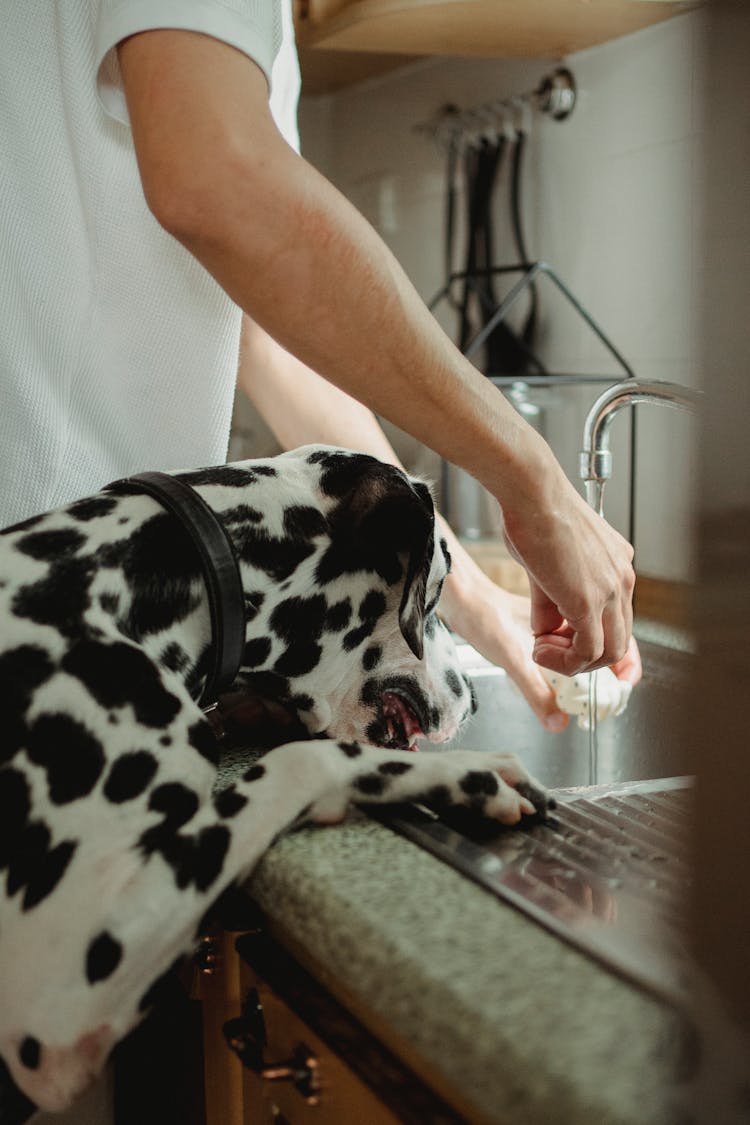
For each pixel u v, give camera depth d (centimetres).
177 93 72
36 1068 66
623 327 181
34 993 67
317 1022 62
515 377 176
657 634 145
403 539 95
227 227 71
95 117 100
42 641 79
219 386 110
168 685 80
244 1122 79
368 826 74
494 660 122
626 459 181
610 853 69
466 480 203
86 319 105
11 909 71
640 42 172
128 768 75
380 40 180
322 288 73
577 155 190
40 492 107
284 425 128
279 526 92
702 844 40
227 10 74
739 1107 39
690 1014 42
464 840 70
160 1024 96
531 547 86
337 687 99
